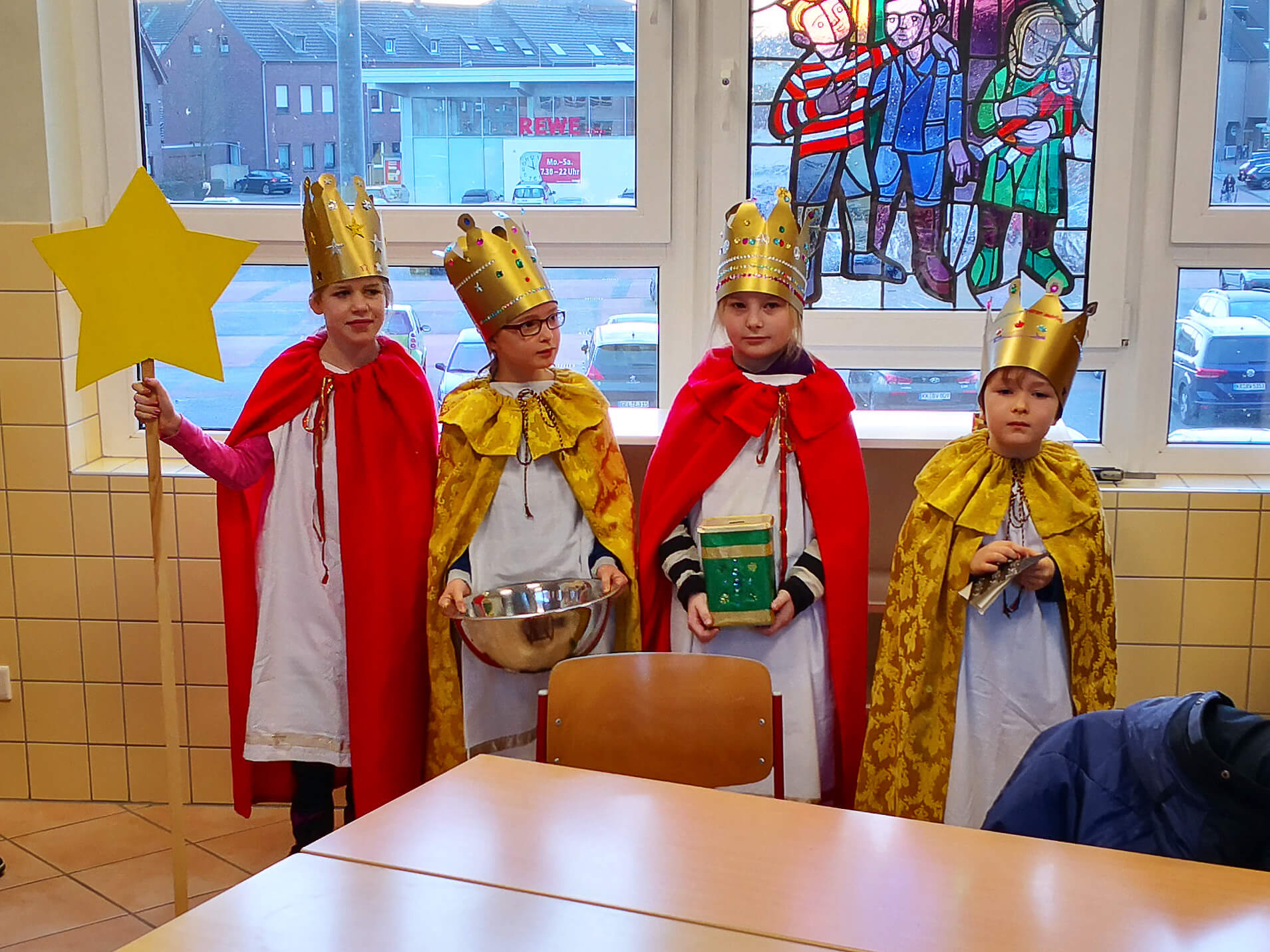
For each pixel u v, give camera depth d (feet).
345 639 8.16
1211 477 9.68
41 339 9.34
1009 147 9.39
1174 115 9.30
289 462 8.12
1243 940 4.18
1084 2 9.16
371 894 4.47
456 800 5.28
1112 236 9.39
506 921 4.29
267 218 9.77
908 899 4.43
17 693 9.84
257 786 8.73
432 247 9.77
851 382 9.87
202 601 9.63
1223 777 4.59
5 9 9.05
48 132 9.21
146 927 8.03
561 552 7.92
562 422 7.92
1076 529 7.16
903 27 9.32
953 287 9.62
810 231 9.03
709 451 7.80
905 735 7.24
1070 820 5.07
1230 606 9.27
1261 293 9.53
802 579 7.61
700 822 5.08
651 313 9.95
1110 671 7.27
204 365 7.07
